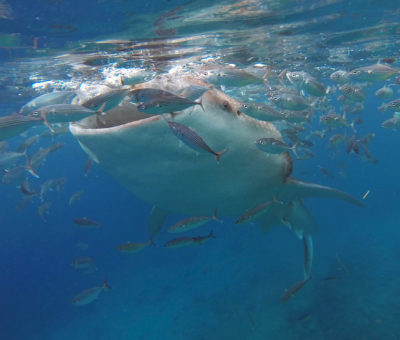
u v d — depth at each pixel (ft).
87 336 67.51
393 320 36.37
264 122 14.11
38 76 39.88
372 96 130.41
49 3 21.04
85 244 50.62
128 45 30.45
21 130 12.55
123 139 10.11
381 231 91.45
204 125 10.81
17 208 40.78
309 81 22.07
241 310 50.88
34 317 93.50
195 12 25.40
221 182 13.71
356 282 49.34
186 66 40.45
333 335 36.35
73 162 295.89
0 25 23.89
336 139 32.81
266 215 21.97
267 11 27.89
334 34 37.91
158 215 23.17
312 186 16.66
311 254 21.91
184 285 76.54
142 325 62.03
